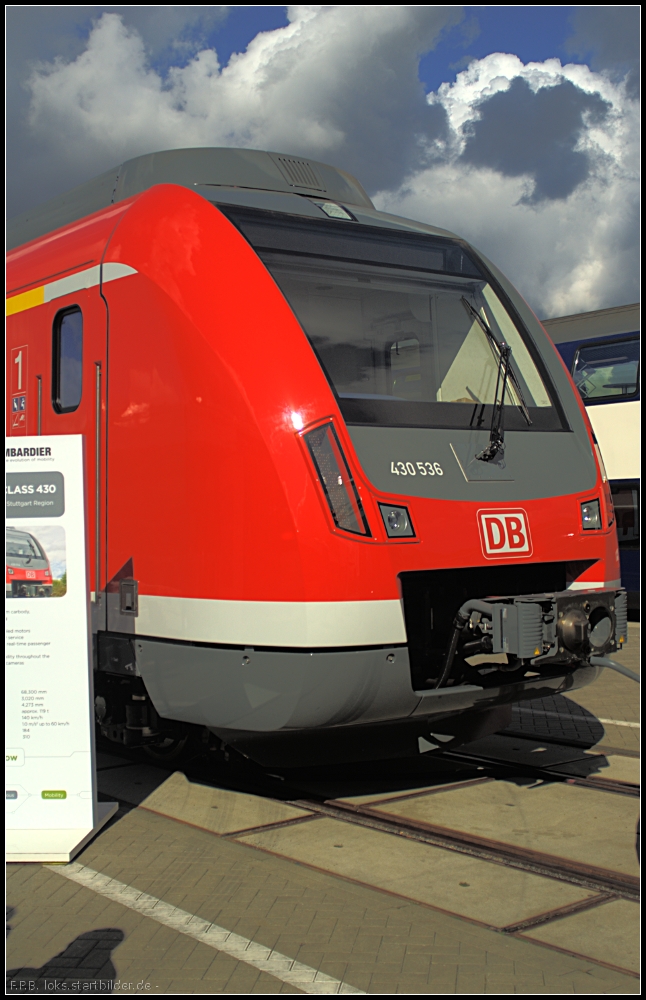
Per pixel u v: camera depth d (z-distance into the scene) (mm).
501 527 4605
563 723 6539
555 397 5391
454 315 5332
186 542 4527
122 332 5004
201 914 3549
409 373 5000
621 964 3129
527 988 2973
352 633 4145
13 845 4191
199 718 4582
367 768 5465
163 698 4727
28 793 4414
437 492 4473
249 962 3160
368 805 4801
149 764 5715
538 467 4965
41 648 4422
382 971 3090
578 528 4938
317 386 4383
